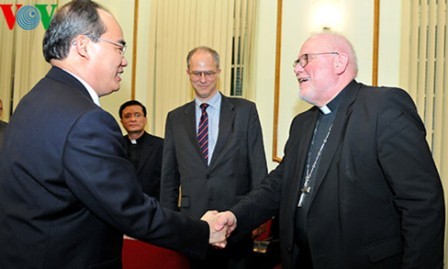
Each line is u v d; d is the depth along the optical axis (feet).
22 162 3.92
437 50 11.96
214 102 8.77
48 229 3.89
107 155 3.89
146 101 14.98
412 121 5.12
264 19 13.83
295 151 6.24
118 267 4.37
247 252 8.45
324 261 5.32
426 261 4.76
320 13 12.98
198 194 8.18
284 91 13.50
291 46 13.44
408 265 4.82
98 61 4.34
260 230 9.73
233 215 6.19
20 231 3.92
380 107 5.16
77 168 3.77
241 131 8.41
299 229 5.72
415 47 12.14
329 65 5.78
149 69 14.87
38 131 3.91
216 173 8.20
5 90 15.67
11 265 3.94
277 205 6.72
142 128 12.50
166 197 8.66
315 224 5.39
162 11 14.83
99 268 4.10
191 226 4.63
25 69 15.58
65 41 4.26
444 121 11.84
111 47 4.41
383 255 5.10
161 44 14.79
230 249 8.37
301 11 13.38
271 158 13.65
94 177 3.79
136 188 4.14
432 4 12.02
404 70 12.20
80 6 4.34
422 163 4.92
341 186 5.19
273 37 13.71
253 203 6.51
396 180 4.93
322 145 5.81
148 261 9.08
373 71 12.54
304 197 5.69
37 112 4.00
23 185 3.93
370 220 5.13
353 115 5.36
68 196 3.91
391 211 5.19
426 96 12.07
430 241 4.76
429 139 11.96
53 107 3.96
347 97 5.65
